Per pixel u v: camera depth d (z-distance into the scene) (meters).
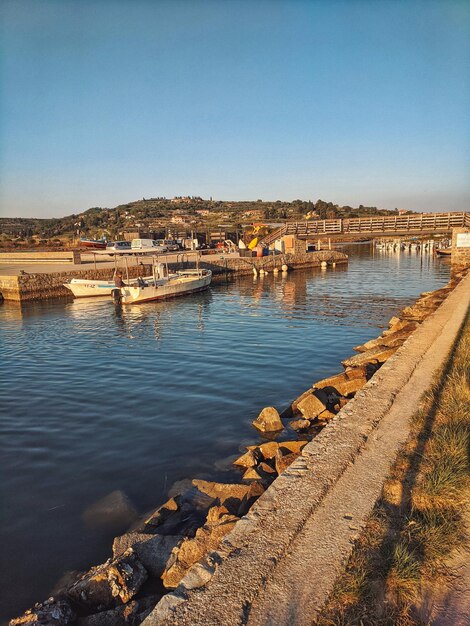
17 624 4.77
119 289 35.84
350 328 24.69
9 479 8.70
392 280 52.25
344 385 11.61
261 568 3.77
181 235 104.56
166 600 3.53
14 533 6.96
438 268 67.12
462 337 12.11
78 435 10.78
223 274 56.53
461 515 4.43
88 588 5.06
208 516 6.32
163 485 8.27
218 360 17.88
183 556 5.27
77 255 51.62
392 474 5.19
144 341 22.08
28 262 56.50
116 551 5.83
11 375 16.36
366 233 59.22
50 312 32.19
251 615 3.30
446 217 51.34
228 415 11.82
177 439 10.34
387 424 6.64
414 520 4.29
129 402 13.13
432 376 8.93
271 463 8.41
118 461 9.33
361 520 4.35
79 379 15.70
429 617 3.27
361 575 3.55
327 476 5.18
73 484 8.45
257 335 22.97
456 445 5.58
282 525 4.33
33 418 11.98
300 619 3.23
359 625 3.13
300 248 71.94
